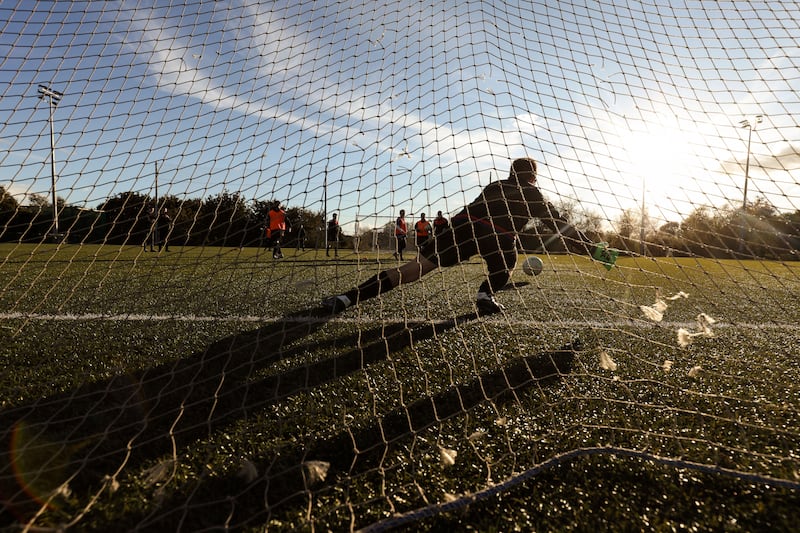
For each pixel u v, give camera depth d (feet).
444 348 9.14
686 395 6.80
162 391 6.69
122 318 11.93
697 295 18.19
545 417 5.97
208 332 10.34
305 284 9.12
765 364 8.34
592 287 19.77
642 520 3.86
